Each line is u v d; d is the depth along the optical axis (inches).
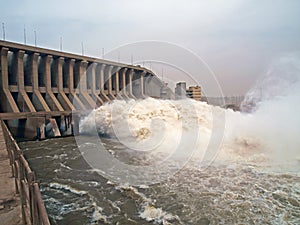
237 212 358.0
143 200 402.6
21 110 1231.5
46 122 1099.3
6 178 317.1
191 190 428.8
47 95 1368.1
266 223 330.3
